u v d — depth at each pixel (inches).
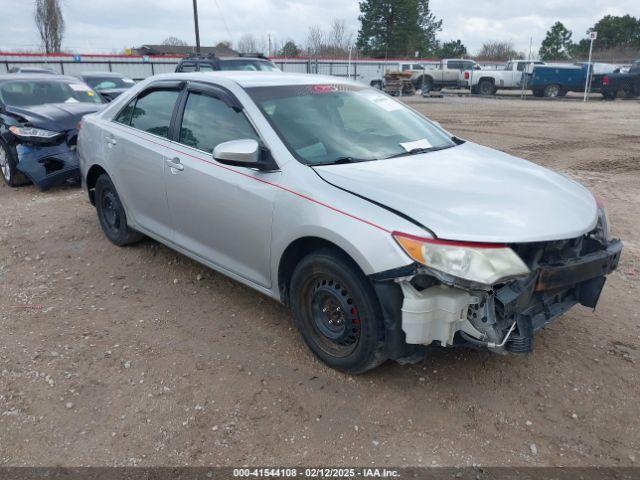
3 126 316.2
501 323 116.6
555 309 130.6
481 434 116.2
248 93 154.7
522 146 478.9
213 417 121.0
